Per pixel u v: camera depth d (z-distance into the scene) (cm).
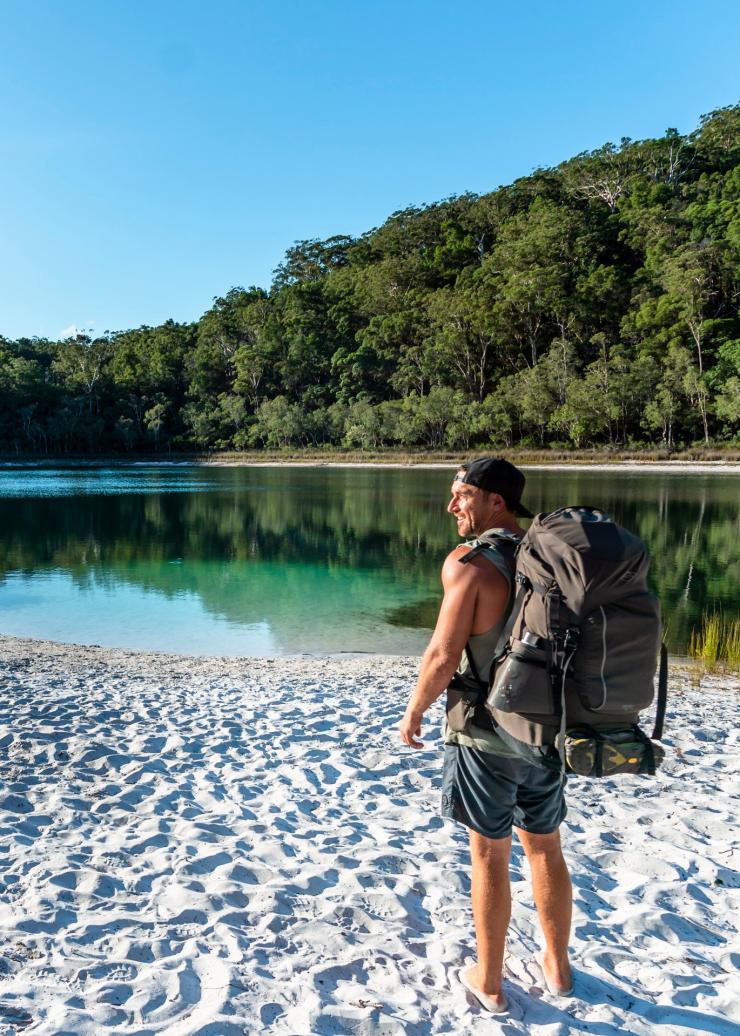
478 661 195
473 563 191
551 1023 196
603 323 8938
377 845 328
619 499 3647
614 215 10781
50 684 735
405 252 13425
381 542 2303
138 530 2633
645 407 7600
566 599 177
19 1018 185
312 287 13600
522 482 212
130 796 390
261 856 314
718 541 2239
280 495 4372
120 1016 189
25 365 11650
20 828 335
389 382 10369
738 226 7869
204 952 225
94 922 242
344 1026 188
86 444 11712
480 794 196
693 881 301
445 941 237
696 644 1093
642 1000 211
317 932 241
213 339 13550
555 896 209
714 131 12231
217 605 1391
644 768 182
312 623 1243
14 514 3244
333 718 601
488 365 9881
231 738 529
